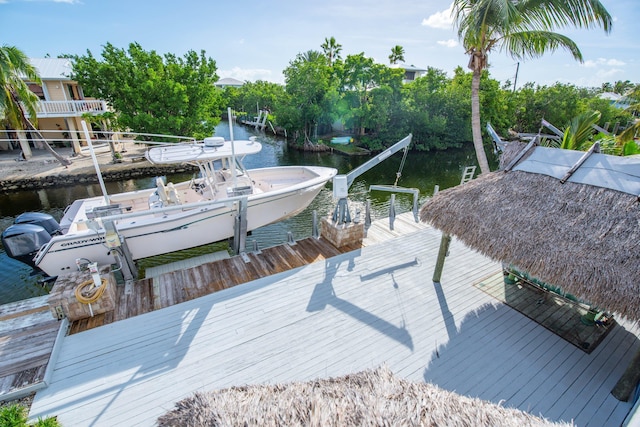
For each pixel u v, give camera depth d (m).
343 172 18.05
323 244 6.60
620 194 3.47
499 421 1.94
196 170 16.66
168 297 4.91
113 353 3.84
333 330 4.20
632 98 11.72
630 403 3.22
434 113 26.33
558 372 3.60
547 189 3.94
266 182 8.85
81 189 13.98
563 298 4.67
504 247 3.69
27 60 14.59
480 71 7.81
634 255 3.01
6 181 13.41
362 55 24.59
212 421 1.89
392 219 7.53
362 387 2.24
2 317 4.36
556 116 28.73
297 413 1.91
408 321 4.37
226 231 6.93
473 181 4.74
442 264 5.11
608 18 6.21
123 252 5.39
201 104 18.47
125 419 3.06
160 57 17.41
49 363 3.59
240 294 4.96
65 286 4.46
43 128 19.14
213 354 3.83
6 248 5.90
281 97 26.92
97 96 17.05
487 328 4.25
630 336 4.14
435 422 1.85
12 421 2.95
